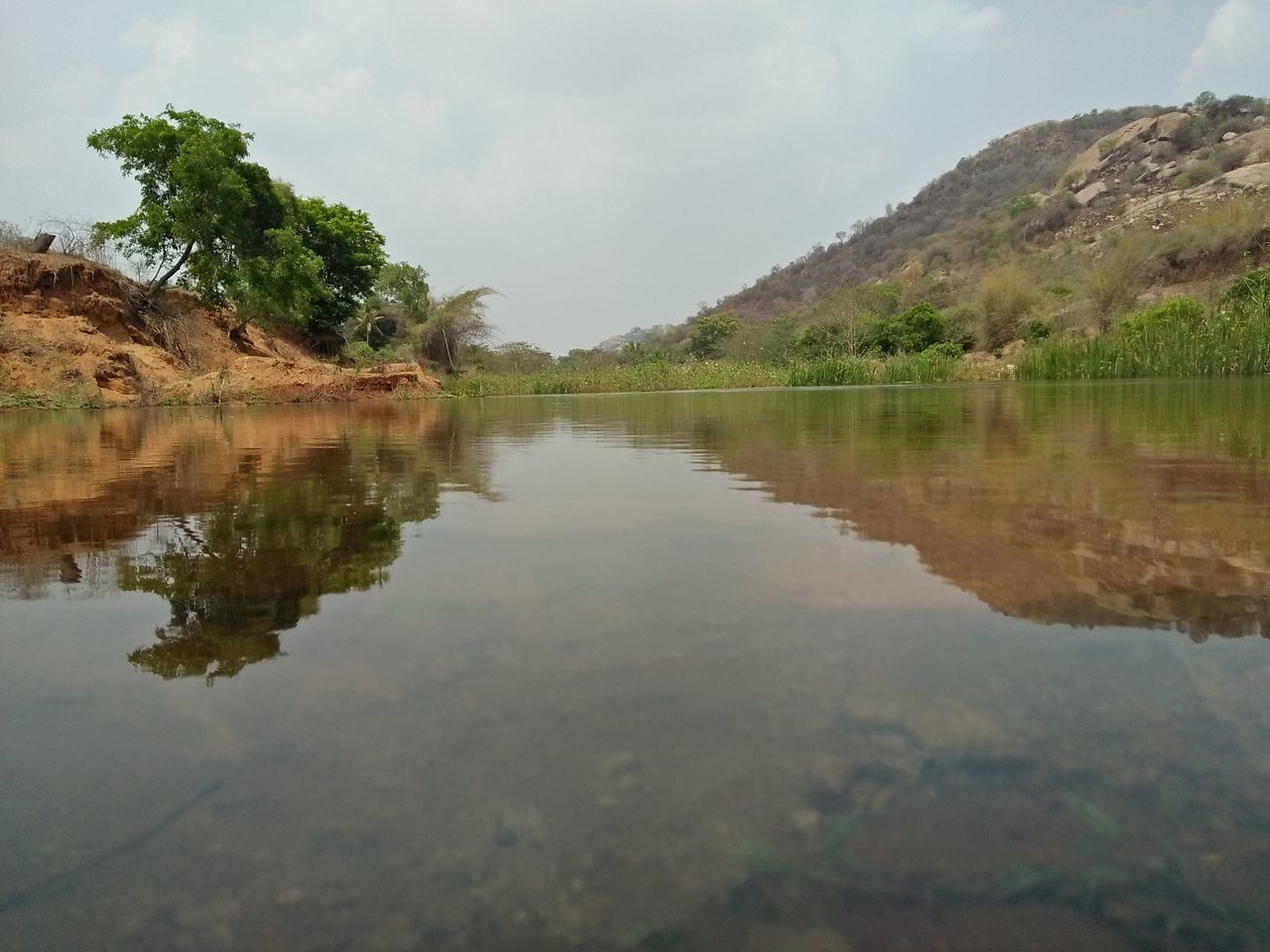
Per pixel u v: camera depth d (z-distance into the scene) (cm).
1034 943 38
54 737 60
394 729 60
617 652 75
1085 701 62
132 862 45
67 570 116
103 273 1498
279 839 47
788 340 3130
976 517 140
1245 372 1227
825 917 40
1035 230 5138
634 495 181
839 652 73
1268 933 38
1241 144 4656
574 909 41
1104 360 1369
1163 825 46
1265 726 57
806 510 154
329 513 166
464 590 99
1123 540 118
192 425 623
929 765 52
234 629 86
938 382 1795
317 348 2473
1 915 41
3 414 989
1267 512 139
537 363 2633
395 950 38
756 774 52
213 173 1627
